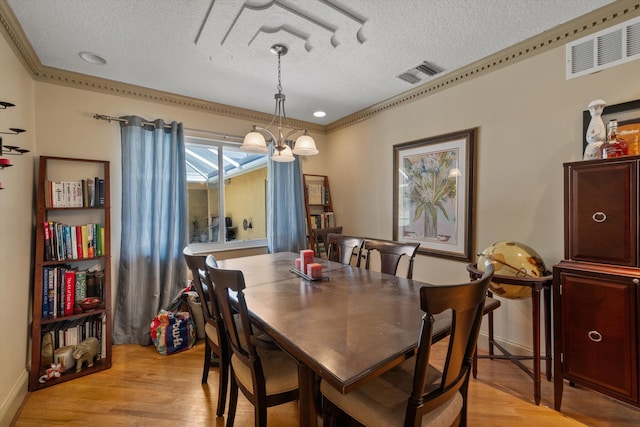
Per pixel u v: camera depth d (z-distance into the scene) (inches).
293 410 68.4
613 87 69.5
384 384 46.4
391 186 129.2
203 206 129.9
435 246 110.9
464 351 41.6
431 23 73.5
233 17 69.9
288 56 88.4
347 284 70.9
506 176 90.0
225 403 66.6
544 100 81.0
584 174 64.5
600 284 61.0
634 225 58.1
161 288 109.5
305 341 41.3
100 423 64.3
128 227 102.7
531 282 70.4
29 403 70.8
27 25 71.3
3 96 67.8
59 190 90.0
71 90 97.0
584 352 63.3
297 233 146.3
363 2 65.6
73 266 97.1
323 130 165.2
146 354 95.3
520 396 72.8
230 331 54.4
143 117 111.1
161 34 76.3
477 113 96.7
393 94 120.3
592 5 67.5
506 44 84.3
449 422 42.1
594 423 63.1
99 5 64.8
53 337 84.6
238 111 134.1
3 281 66.5
